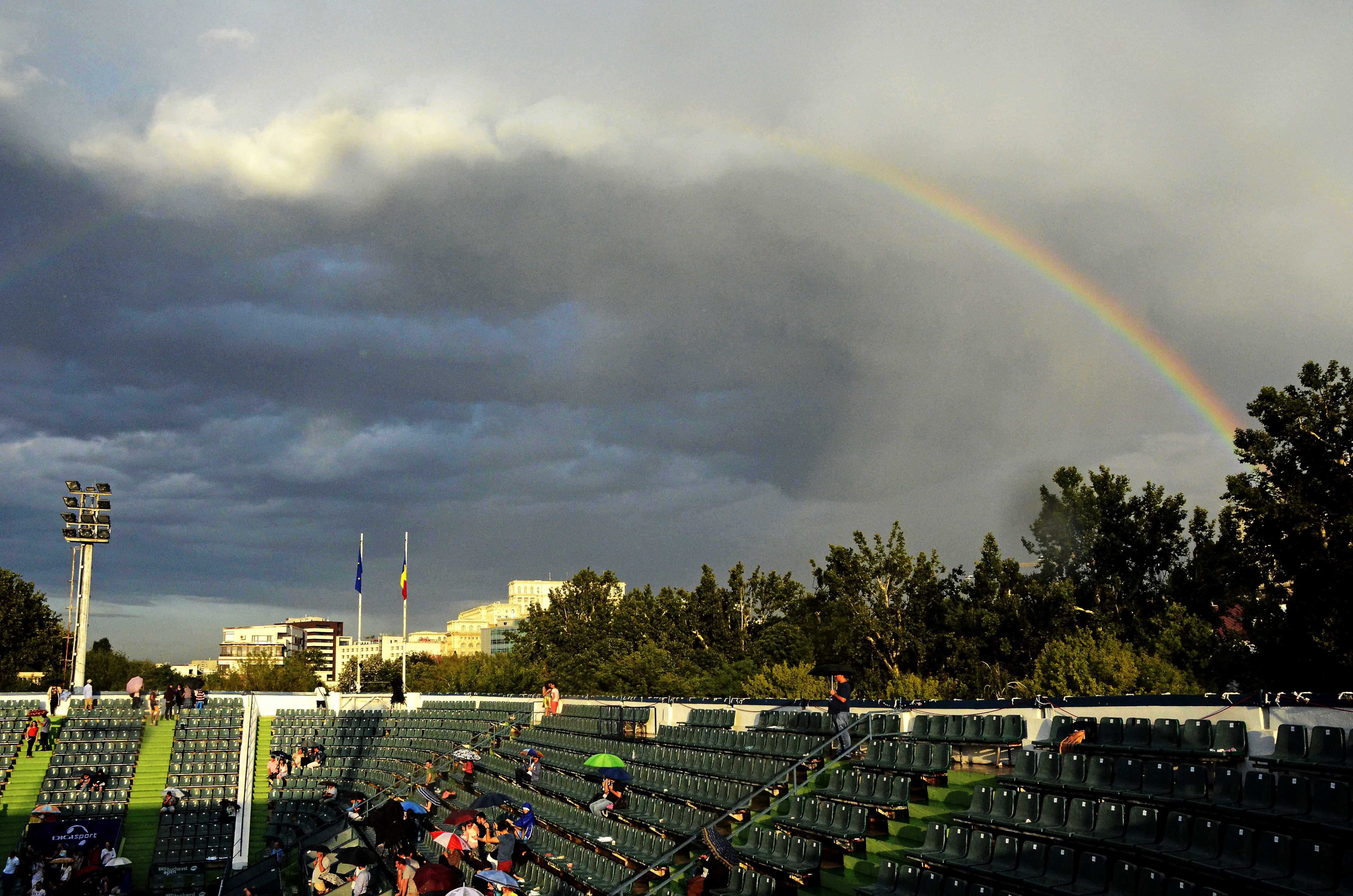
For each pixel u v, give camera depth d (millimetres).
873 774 24234
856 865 21812
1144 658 44594
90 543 62312
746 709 35594
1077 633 51406
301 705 61844
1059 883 17516
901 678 59156
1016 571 64812
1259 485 43531
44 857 39812
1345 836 15367
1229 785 17484
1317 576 41062
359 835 39938
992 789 21016
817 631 82062
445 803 39688
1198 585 55156
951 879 18891
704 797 29000
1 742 52344
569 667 101188
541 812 34344
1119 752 20719
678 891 24672
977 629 64875
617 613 107438
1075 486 63438
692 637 100125
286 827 47844
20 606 100500
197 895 41719
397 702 63062
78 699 57750
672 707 40312
